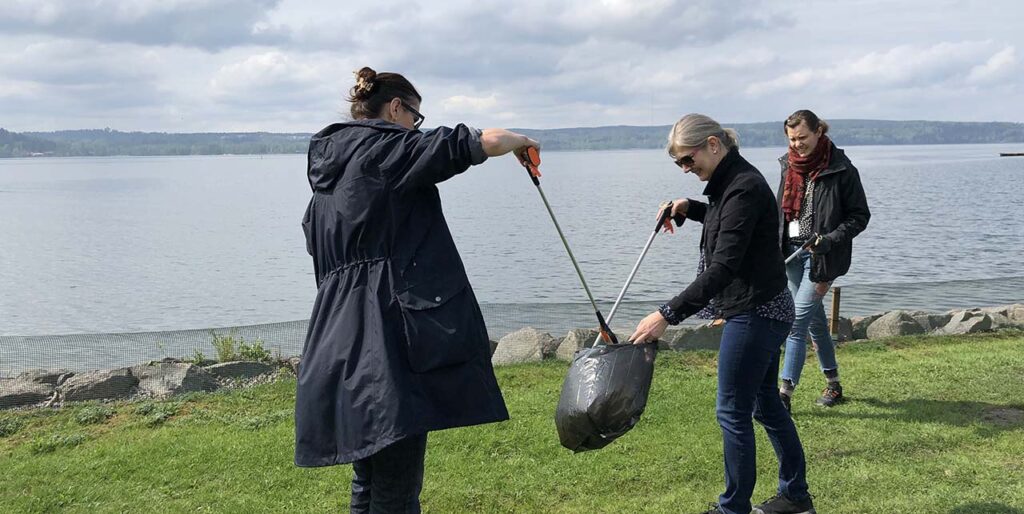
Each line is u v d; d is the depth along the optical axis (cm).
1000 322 876
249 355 778
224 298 1836
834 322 802
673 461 460
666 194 5156
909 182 5891
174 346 836
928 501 400
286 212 4341
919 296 1136
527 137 291
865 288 1196
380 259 281
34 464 468
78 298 1862
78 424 548
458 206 4356
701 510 401
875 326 865
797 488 383
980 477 428
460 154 272
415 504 297
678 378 625
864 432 499
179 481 443
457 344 279
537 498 420
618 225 3189
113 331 1505
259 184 8156
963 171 7938
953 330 850
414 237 283
